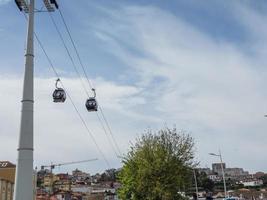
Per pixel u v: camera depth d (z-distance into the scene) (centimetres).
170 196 4497
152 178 4600
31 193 1144
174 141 4747
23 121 1176
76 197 12025
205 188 12131
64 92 1867
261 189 15038
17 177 1144
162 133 4791
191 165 4750
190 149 4753
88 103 2316
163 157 4625
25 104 1187
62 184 12450
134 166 4750
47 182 12144
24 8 1284
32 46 1227
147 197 4578
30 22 1236
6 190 8638
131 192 4750
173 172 4581
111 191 14275
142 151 4697
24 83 1200
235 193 13175
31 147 1165
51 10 1356
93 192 14162
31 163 1157
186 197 4728
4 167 8981
